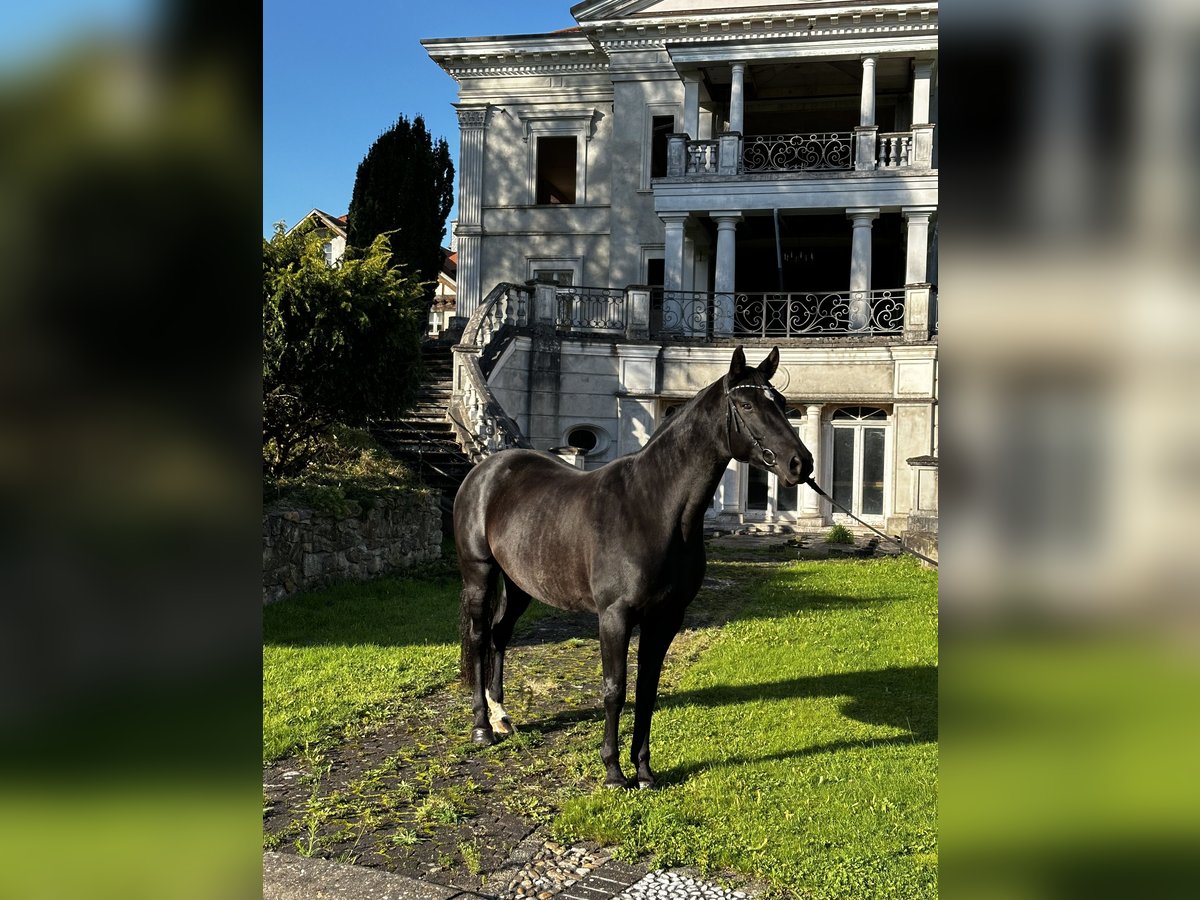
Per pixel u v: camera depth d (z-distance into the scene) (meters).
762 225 21.17
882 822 3.88
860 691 6.09
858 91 22.23
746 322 19.72
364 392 10.45
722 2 21.20
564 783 4.49
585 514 4.46
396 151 27.22
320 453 12.97
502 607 5.48
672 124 22.33
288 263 10.08
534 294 17.78
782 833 3.77
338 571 9.82
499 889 3.37
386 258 10.83
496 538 5.03
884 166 18.86
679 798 4.19
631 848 3.67
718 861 3.56
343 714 5.47
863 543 15.55
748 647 7.43
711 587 10.65
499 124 23.44
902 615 8.83
